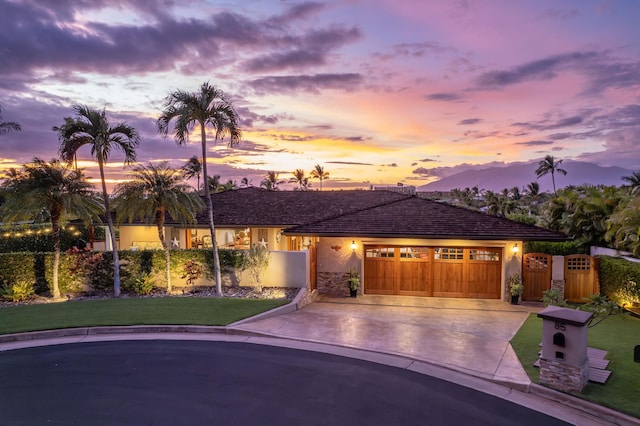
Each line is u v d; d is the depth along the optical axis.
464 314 15.02
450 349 11.09
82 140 16.00
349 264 18.47
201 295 16.70
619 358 10.05
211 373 9.28
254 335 12.24
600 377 8.70
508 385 8.85
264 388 8.51
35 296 16.59
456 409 7.73
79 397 8.02
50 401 7.86
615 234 18.58
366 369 9.66
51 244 26.48
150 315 13.53
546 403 8.09
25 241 25.42
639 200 17.61
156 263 17.92
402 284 18.27
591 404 7.77
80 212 15.76
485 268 17.56
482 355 10.62
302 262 17.33
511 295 16.73
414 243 17.92
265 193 27.23
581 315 8.46
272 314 14.27
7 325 12.38
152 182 16.89
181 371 9.38
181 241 23.27
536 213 67.06
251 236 22.83
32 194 14.98
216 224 21.95
